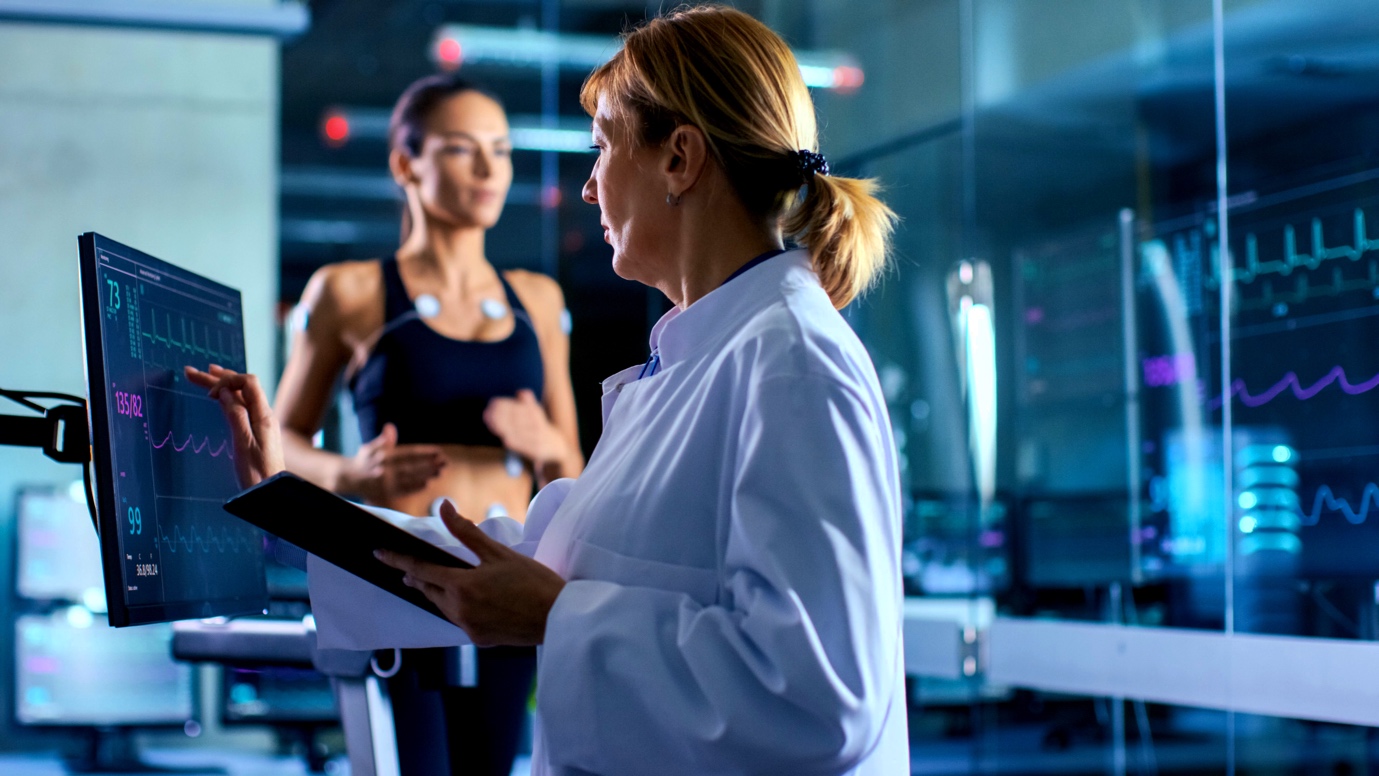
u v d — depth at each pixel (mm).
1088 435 2971
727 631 875
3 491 5242
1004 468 3293
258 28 4953
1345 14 2166
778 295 1014
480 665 1940
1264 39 2314
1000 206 3291
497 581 964
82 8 4762
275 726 4566
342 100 8906
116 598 1088
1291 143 2266
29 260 5570
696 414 979
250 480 1365
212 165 5797
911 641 3668
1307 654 2180
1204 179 2699
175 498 1244
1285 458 2254
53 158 5625
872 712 856
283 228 9266
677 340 1064
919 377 3871
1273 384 2285
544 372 2652
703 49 1057
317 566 1277
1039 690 3158
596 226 4633
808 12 3844
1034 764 3160
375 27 7840
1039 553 3143
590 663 904
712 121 1044
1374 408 2096
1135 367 2824
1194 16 2721
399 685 1859
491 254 6992
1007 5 3307
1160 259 2771
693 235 1076
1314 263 2207
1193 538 2627
